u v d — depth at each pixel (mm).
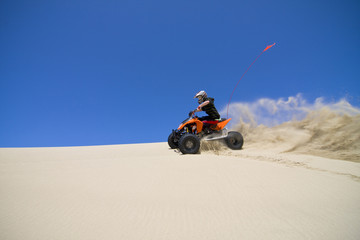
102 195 2010
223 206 1764
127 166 3213
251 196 1982
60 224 1435
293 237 1269
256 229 1376
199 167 3051
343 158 4328
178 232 1343
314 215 1581
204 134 5754
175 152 5391
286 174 2717
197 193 2066
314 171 2973
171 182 2400
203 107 5773
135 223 1463
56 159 4781
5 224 1423
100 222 1473
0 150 6816
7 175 2797
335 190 2148
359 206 1757
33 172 2971
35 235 1286
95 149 6871
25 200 1866
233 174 2688
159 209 1702
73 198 1926
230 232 1340
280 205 1778
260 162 3443
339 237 1266
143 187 2240
